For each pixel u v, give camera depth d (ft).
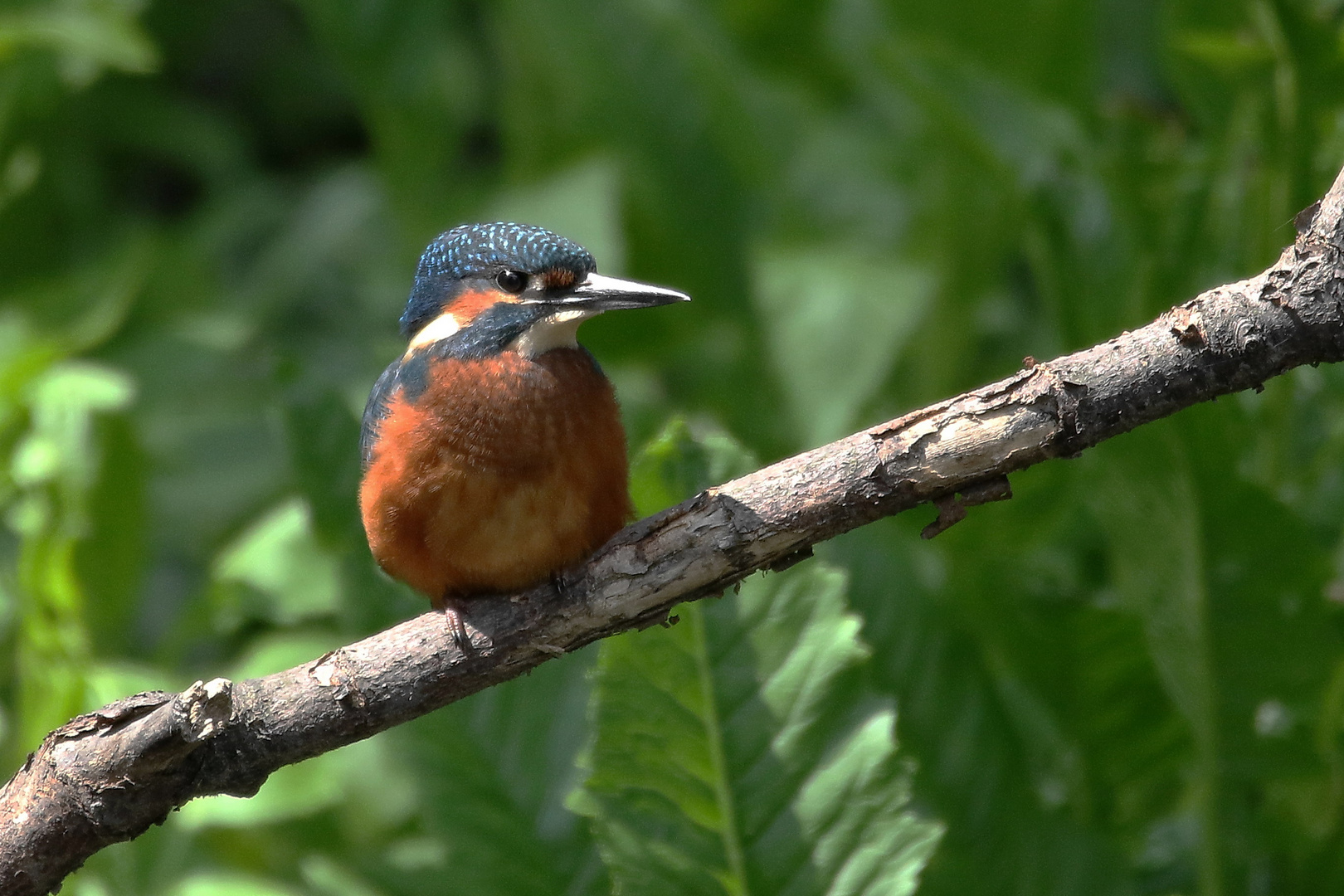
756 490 21.74
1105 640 32.53
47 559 33.94
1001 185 42.04
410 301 28.12
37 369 38.68
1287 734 29.43
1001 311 50.55
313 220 59.77
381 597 31.22
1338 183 20.57
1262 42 31.94
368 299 57.26
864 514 21.43
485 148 62.69
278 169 64.54
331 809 37.04
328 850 36.99
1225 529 28.14
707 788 24.57
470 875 28.84
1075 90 42.19
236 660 43.45
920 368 45.39
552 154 50.65
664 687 24.57
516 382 25.21
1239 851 29.94
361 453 27.32
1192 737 31.30
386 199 53.42
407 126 45.32
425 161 45.78
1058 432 20.81
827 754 24.50
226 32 65.05
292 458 31.94
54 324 48.67
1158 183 35.58
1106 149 37.78
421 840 36.37
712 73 48.52
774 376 43.11
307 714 21.95
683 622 24.57
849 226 51.75
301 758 22.13
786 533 21.54
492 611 22.72
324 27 44.39
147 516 40.93
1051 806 29.50
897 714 29.48
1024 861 29.01
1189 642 29.43
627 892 24.43
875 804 24.21
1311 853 30.60
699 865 24.45
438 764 29.07
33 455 34.37
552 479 24.71
